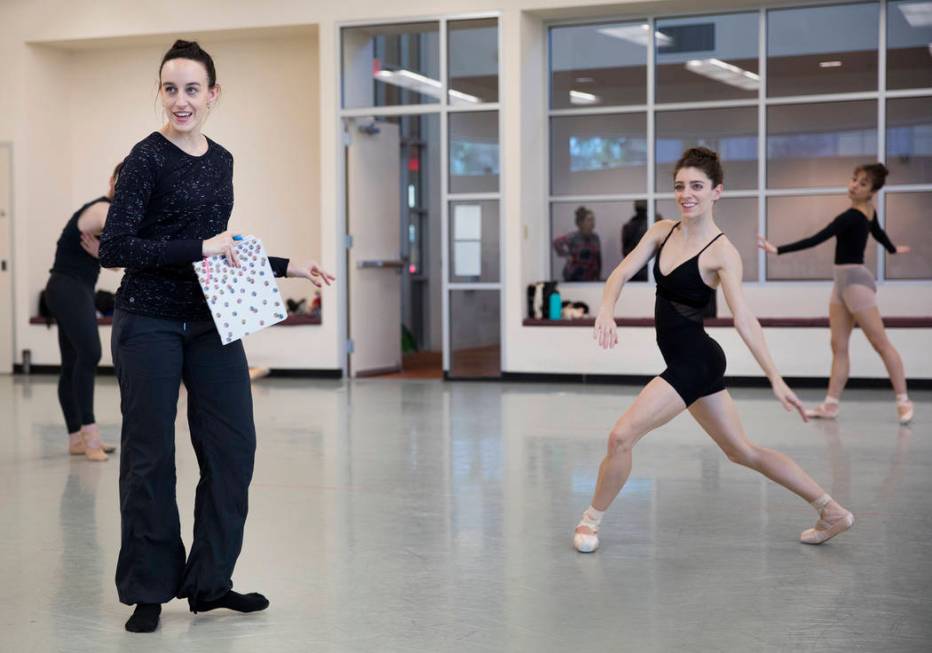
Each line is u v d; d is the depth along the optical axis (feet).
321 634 10.46
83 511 16.14
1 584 12.34
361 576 12.48
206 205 10.44
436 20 34.12
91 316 20.12
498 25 33.53
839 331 24.41
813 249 32.86
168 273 10.27
